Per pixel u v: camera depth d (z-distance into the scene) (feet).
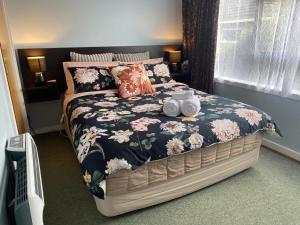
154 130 5.51
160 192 5.75
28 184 3.20
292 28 7.59
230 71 10.67
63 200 6.20
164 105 6.48
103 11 10.58
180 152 5.38
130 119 6.18
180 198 6.23
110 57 10.43
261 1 8.61
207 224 5.38
